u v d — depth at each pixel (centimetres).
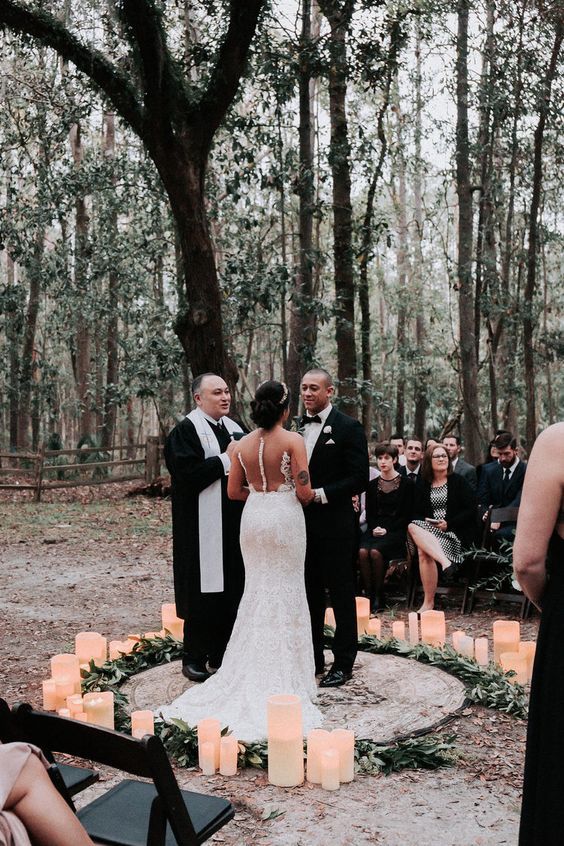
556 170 1875
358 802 389
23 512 1630
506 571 800
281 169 1530
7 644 709
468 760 432
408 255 3052
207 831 271
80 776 313
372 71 1481
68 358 3791
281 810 381
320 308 1508
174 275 1838
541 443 241
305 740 452
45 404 2931
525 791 243
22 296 2023
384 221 1638
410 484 843
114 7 1089
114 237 1948
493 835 354
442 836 354
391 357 3491
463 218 1892
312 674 515
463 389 1889
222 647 582
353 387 1557
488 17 1714
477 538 826
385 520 849
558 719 233
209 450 581
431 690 530
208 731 433
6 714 259
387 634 732
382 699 515
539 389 3397
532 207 1798
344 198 1583
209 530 570
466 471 906
